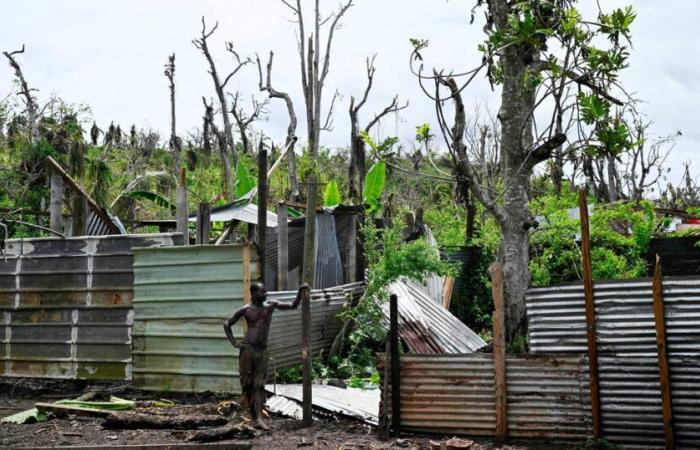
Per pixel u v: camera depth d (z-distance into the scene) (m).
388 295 14.79
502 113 13.88
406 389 9.43
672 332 8.55
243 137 43.50
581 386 8.86
